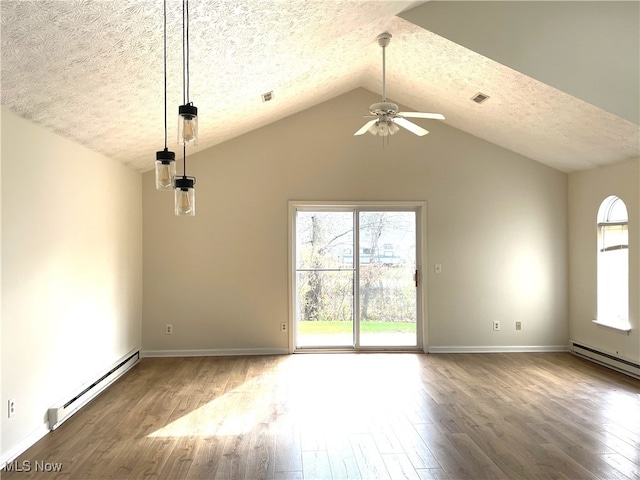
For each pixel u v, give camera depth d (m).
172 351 5.96
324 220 6.25
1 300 3.00
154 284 5.95
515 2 4.23
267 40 3.65
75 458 3.11
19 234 3.20
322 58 4.59
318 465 3.00
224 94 4.41
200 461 3.06
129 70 3.21
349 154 6.14
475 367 5.39
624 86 4.21
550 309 6.22
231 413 3.94
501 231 6.22
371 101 6.15
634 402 4.16
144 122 4.26
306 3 3.30
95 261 4.49
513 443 3.31
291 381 4.86
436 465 2.99
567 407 4.04
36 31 2.39
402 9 4.14
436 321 6.18
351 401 4.22
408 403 4.16
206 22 2.98
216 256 6.02
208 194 6.01
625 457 3.09
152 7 2.58
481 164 6.21
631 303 5.00
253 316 6.05
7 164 3.06
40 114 3.30
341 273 6.25
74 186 4.04
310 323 6.23
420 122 6.23
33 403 3.37
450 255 6.20
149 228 5.95
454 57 4.50
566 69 4.23
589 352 5.68
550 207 6.22
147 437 3.45
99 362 4.60
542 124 5.03
